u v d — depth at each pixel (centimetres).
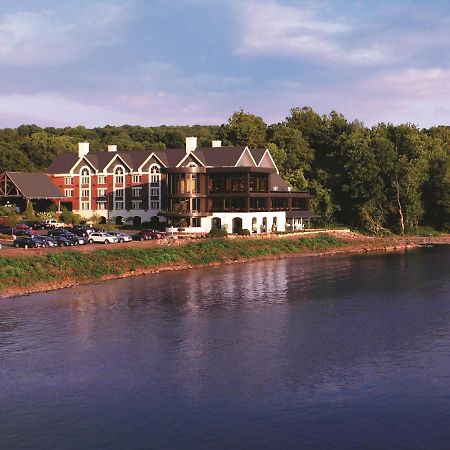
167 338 4497
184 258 8481
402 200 14112
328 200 13888
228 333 4650
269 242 10156
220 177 11012
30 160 17662
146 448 2777
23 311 5319
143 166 12219
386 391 3416
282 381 3578
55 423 3033
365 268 8444
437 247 12006
